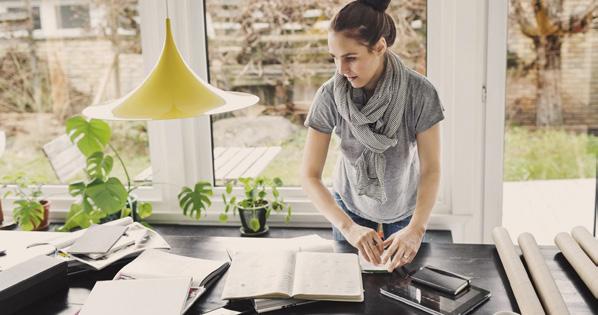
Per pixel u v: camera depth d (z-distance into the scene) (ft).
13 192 9.97
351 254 5.89
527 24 8.29
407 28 8.67
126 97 4.62
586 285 5.31
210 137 9.40
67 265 5.74
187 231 9.32
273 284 5.24
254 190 8.84
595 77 8.29
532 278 5.42
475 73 8.41
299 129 9.23
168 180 9.51
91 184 8.49
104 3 9.14
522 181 8.80
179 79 4.57
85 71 9.44
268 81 9.11
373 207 6.92
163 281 5.36
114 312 4.91
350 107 6.30
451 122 8.71
